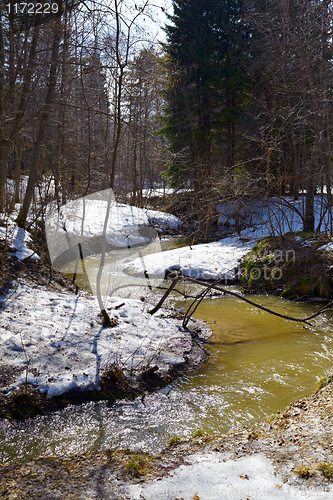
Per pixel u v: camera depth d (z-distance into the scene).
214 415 4.34
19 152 12.97
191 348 6.18
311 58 12.15
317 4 11.95
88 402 4.63
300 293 9.53
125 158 21.81
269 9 14.45
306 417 3.67
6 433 3.97
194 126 22.64
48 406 4.46
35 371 4.93
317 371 5.40
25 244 9.55
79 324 6.39
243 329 7.34
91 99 10.45
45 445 3.76
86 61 8.83
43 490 2.72
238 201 14.08
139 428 4.10
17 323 6.09
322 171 12.91
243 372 5.47
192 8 22.62
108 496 2.58
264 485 2.54
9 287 7.52
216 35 22.28
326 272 9.40
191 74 21.14
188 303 9.06
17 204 13.90
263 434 3.54
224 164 20.42
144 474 2.95
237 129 20.59
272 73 15.64
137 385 5.01
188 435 3.94
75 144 14.42
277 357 5.96
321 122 12.02
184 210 21.39
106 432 4.01
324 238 10.88
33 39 10.05
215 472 2.79
